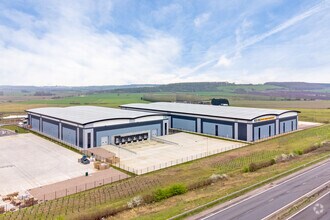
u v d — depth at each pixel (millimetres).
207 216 25766
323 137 67375
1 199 33125
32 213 28953
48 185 37594
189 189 34188
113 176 41094
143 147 59406
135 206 29406
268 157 49812
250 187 32844
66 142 64000
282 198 29875
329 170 39781
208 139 67438
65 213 28641
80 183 38281
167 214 26078
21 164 47312
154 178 39750
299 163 43594
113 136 60812
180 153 54312
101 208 28484
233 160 48750
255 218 25266
